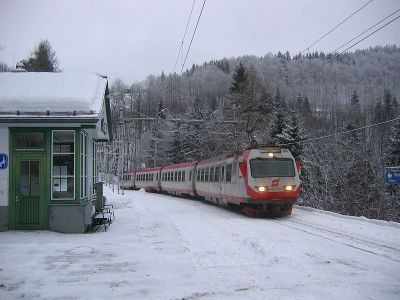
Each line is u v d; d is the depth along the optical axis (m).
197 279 9.03
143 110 85.25
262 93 60.81
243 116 50.88
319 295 7.81
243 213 22.03
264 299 7.64
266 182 19.77
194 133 62.81
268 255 11.12
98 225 16.98
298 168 20.39
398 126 46.62
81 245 12.83
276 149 20.55
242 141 43.28
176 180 39.00
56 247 12.55
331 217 18.95
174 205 27.75
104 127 19.97
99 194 18.12
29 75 18.14
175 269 9.91
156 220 18.92
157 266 10.23
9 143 15.42
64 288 8.50
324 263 10.21
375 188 38.25
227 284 8.61
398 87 99.75
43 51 59.88
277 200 19.73
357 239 13.36
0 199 15.35
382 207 36.75
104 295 8.02
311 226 16.48
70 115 15.32
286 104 70.06
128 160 73.88
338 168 39.44
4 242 13.30
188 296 7.89
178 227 16.59
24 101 15.65
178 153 70.62
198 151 62.31
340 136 45.69
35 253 11.73
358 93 98.06
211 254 11.44
